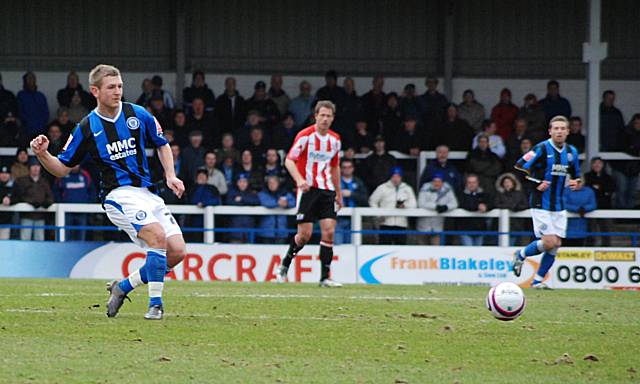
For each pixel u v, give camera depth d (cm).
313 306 3152
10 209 5712
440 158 6056
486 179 6128
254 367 2081
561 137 4284
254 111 6444
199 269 5556
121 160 2638
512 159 6462
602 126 7106
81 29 7588
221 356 2195
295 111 6975
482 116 7056
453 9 7712
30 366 2022
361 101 6894
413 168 6694
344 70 7719
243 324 2672
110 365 2056
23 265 5512
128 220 2625
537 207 4391
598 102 6384
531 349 2391
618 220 6056
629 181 6775
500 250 5619
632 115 7762
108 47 7612
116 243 5594
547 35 7800
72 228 5562
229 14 7675
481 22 7781
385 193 5866
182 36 7569
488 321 2873
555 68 7744
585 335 2647
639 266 5562
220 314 2894
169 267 2753
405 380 1989
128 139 2638
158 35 7625
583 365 2195
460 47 7781
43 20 7556
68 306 3019
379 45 7750
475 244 5862
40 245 5547
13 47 7544
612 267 5566
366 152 6544
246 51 7700
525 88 7744
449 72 7706
